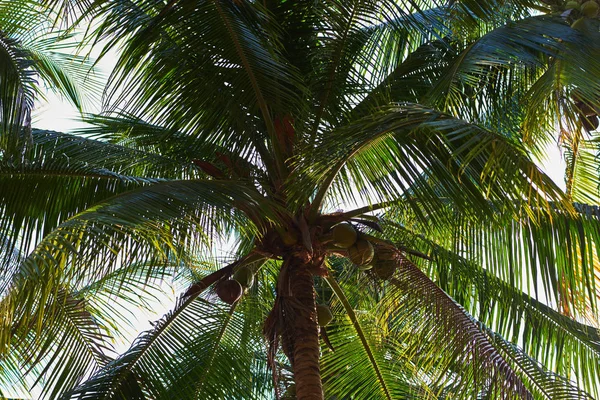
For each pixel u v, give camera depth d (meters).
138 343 8.55
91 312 8.91
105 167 8.65
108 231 5.74
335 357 9.40
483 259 8.50
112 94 7.83
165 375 8.44
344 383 9.34
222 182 6.61
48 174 7.84
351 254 7.49
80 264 5.58
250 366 9.17
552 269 8.31
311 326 7.34
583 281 8.22
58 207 7.85
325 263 8.34
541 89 6.11
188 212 5.84
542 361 8.98
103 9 7.46
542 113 6.36
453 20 8.31
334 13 8.23
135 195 5.92
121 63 7.71
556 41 6.37
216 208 6.14
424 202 6.97
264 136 8.30
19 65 7.81
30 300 5.36
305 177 6.60
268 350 7.57
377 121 6.21
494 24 8.87
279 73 7.72
